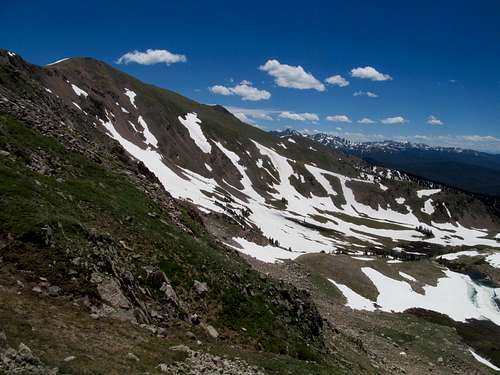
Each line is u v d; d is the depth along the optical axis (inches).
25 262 885.8
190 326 1109.1
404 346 2368.4
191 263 1380.4
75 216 1202.0
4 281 820.6
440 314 3061.0
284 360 1151.0
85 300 898.7
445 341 2539.4
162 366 782.5
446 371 2164.1
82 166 1637.6
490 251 5797.2
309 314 1648.6
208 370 868.6
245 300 1373.0
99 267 998.4
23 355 594.6
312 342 1487.5
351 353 1760.6
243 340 1207.6
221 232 3575.3
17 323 695.1
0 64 2347.4
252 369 991.6
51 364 618.5
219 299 1306.6
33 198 1101.1
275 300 1505.9
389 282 3410.4
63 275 913.5
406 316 2896.2
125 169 1999.3
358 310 2824.8
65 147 1680.6
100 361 699.4
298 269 3198.8
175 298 1163.9
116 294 965.2
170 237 1469.0
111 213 1374.3
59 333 737.6
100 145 2174.0
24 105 1841.8
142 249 1286.9
